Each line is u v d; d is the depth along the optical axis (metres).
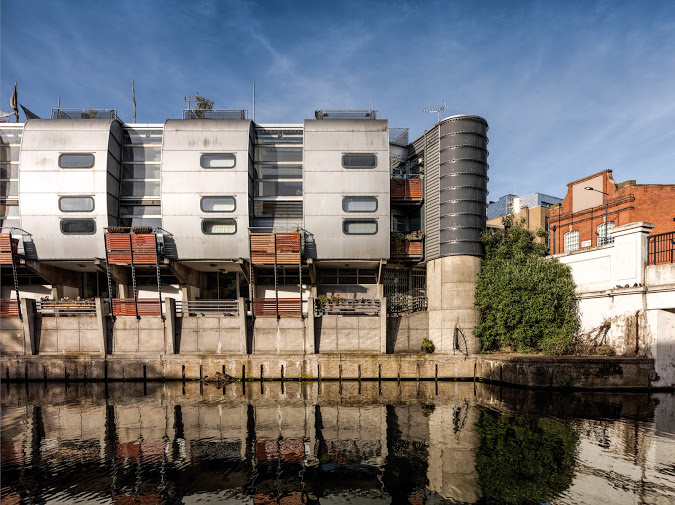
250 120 24.11
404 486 9.34
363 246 23.28
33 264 23.23
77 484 9.56
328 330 22.19
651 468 10.01
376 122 23.83
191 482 9.64
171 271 24.08
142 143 24.86
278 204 24.73
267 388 19.80
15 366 21.48
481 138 23.08
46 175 22.77
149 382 21.27
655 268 18.11
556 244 33.91
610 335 19.88
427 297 24.14
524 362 18.84
